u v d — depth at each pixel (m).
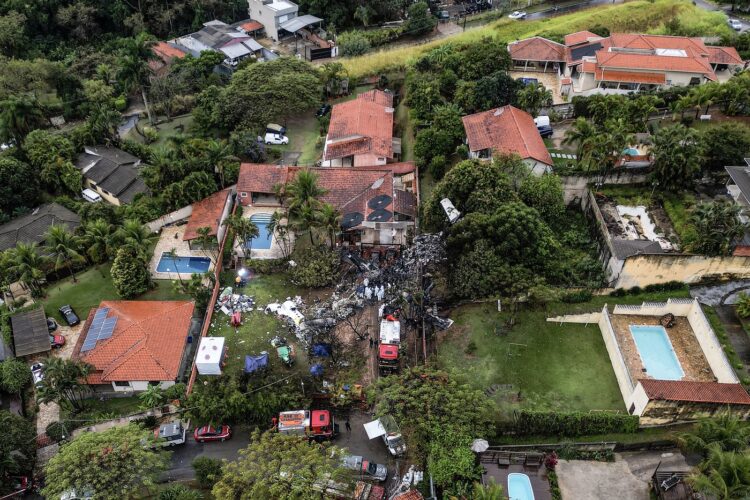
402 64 110.00
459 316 63.09
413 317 63.53
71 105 107.50
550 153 80.75
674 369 56.75
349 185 78.94
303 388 56.31
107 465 47.62
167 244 77.06
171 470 53.19
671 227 67.94
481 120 83.19
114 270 69.19
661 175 70.62
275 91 96.25
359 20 137.12
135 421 56.88
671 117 84.88
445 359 59.12
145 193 83.94
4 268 69.94
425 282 67.50
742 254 60.44
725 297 61.88
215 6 142.00
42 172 87.19
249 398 55.44
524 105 85.12
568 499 47.16
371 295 67.62
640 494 47.59
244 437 55.88
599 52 92.50
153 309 64.88
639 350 58.47
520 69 102.94
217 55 116.06
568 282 63.88
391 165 84.00
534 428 52.06
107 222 77.12
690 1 132.00
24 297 71.38
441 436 49.53
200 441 55.34
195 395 55.16
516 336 60.53
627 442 50.66
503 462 48.53
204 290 68.25
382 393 53.59
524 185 69.94
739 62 94.75
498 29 122.69
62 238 70.62
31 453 54.66
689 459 49.66
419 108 90.38
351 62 113.06
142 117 109.25
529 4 135.62
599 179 73.62
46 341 63.81
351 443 54.41
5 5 131.75
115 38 138.12
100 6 137.50
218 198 79.88
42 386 55.12
